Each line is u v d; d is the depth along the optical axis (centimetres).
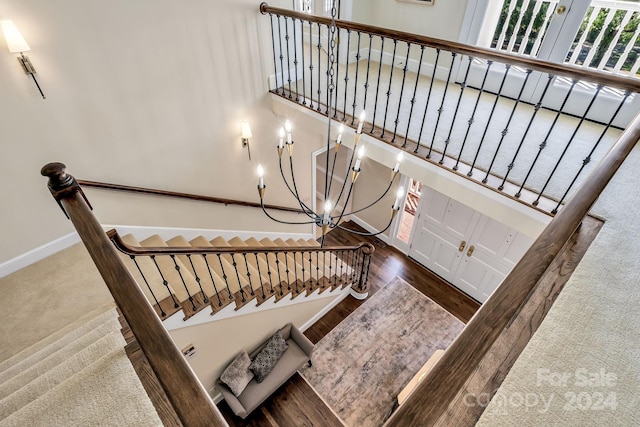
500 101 384
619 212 213
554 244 107
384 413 380
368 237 646
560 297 156
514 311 87
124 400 139
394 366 423
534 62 214
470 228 484
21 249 296
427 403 72
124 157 330
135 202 354
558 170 279
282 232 547
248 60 383
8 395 173
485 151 304
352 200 681
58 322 262
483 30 384
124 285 111
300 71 444
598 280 165
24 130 265
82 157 303
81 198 149
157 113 336
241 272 391
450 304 509
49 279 293
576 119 349
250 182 460
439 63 430
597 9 311
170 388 81
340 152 660
